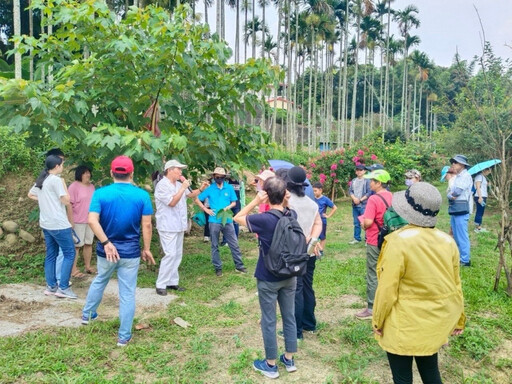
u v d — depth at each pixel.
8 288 5.81
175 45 6.32
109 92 6.68
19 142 9.23
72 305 5.30
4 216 7.87
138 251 4.34
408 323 2.78
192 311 5.28
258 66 6.97
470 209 7.21
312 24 36.28
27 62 14.70
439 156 21.08
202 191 7.09
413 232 2.85
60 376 3.60
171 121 7.20
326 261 7.77
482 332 4.77
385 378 3.86
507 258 7.86
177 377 3.70
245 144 7.77
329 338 4.59
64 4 6.57
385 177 4.82
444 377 4.08
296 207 4.02
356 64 40.81
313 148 37.88
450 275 2.85
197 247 9.03
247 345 4.37
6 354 3.89
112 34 6.61
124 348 4.16
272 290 3.62
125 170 4.24
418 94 73.00
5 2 22.97
